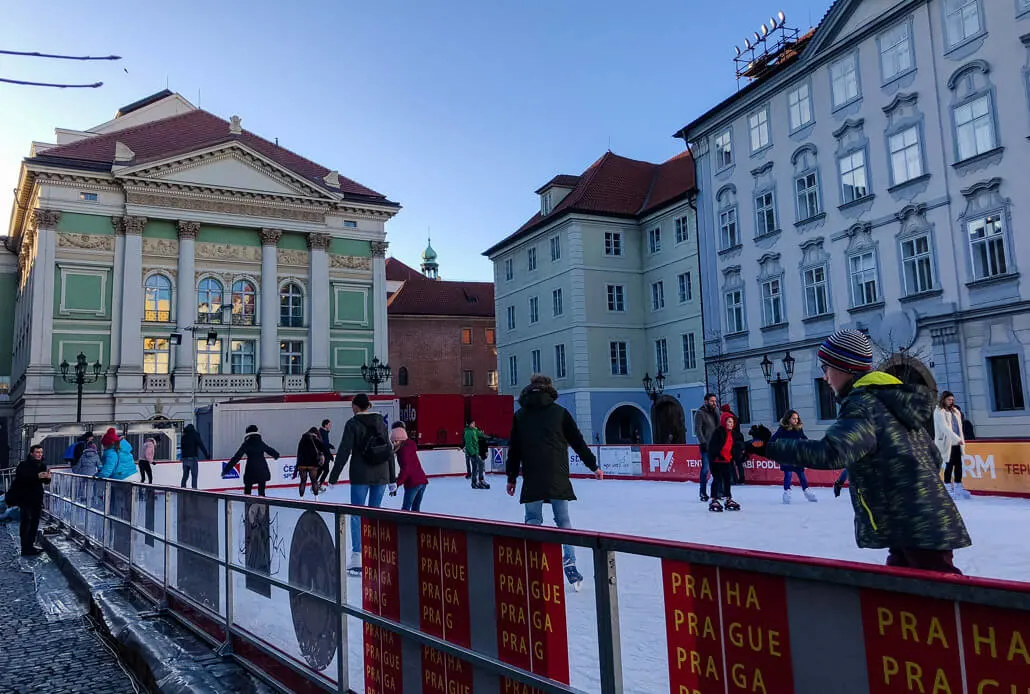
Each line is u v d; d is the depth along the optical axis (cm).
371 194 4984
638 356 4212
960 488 1387
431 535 327
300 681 437
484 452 2309
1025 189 2144
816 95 2870
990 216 2239
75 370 3991
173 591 687
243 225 4503
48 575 1057
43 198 4012
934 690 156
